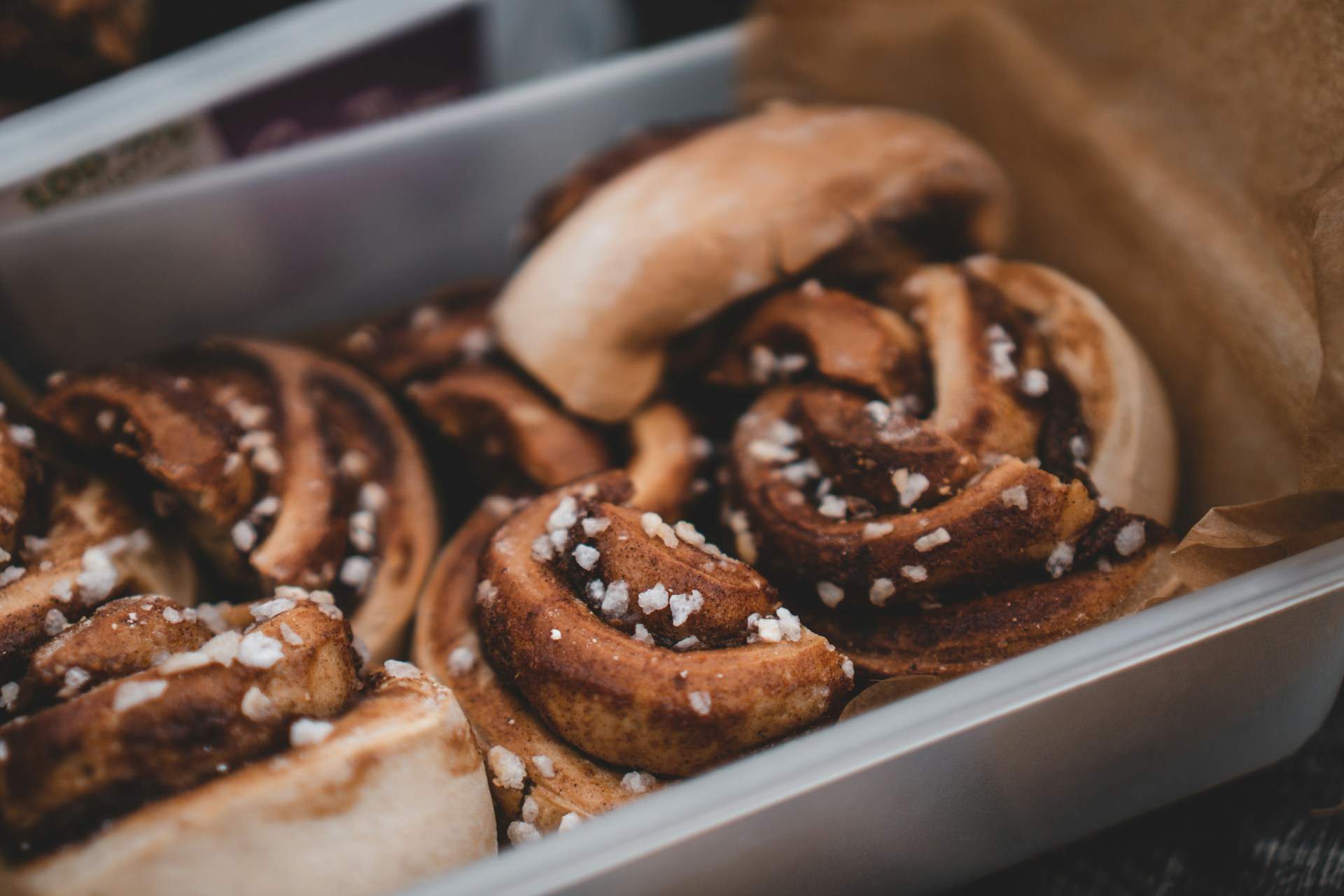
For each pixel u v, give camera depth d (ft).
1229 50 0.93
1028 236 1.11
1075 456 0.91
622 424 1.02
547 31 1.30
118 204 1.03
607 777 0.83
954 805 0.78
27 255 1.02
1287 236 0.90
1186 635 0.76
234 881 0.73
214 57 1.09
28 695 0.77
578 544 0.85
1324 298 0.85
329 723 0.77
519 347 1.01
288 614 0.79
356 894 0.75
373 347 1.08
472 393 1.02
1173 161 0.98
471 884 0.70
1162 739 0.82
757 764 0.73
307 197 1.09
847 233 0.99
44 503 0.93
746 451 0.94
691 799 0.72
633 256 0.97
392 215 1.12
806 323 0.96
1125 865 0.88
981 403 0.90
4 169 1.01
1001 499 0.85
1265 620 0.77
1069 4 1.02
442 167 1.12
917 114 1.15
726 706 0.79
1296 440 0.90
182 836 0.72
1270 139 0.91
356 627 0.93
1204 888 0.87
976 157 1.03
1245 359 0.93
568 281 0.99
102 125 1.04
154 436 0.93
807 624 0.89
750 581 0.84
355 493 0.98
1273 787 0.91
